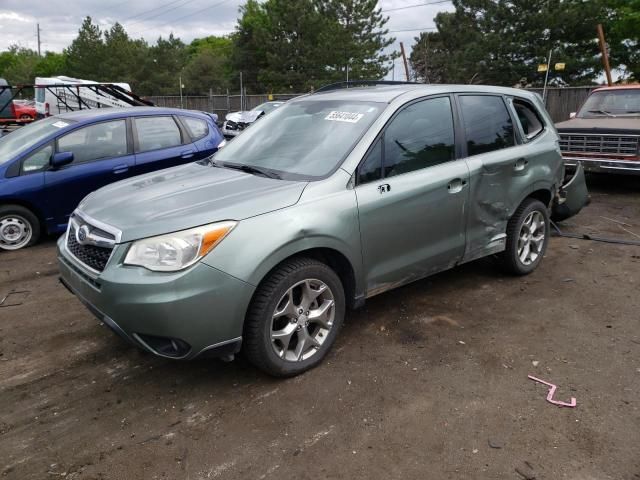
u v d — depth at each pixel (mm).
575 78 30719
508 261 4883
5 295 4863
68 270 3352
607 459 2654
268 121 4551
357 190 3547
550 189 5098
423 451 2721
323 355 3518
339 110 4082
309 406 3104
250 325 3143
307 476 2568
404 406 3088
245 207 3113
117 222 3100
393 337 3910
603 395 3174
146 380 3422
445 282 4965
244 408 3100
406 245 3875
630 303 4473
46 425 2984
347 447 2760
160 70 69875
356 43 45781
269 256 3062
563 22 30406
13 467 2658
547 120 5207
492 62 32375
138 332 2945
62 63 91312
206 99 34938
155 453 2742
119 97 12664
